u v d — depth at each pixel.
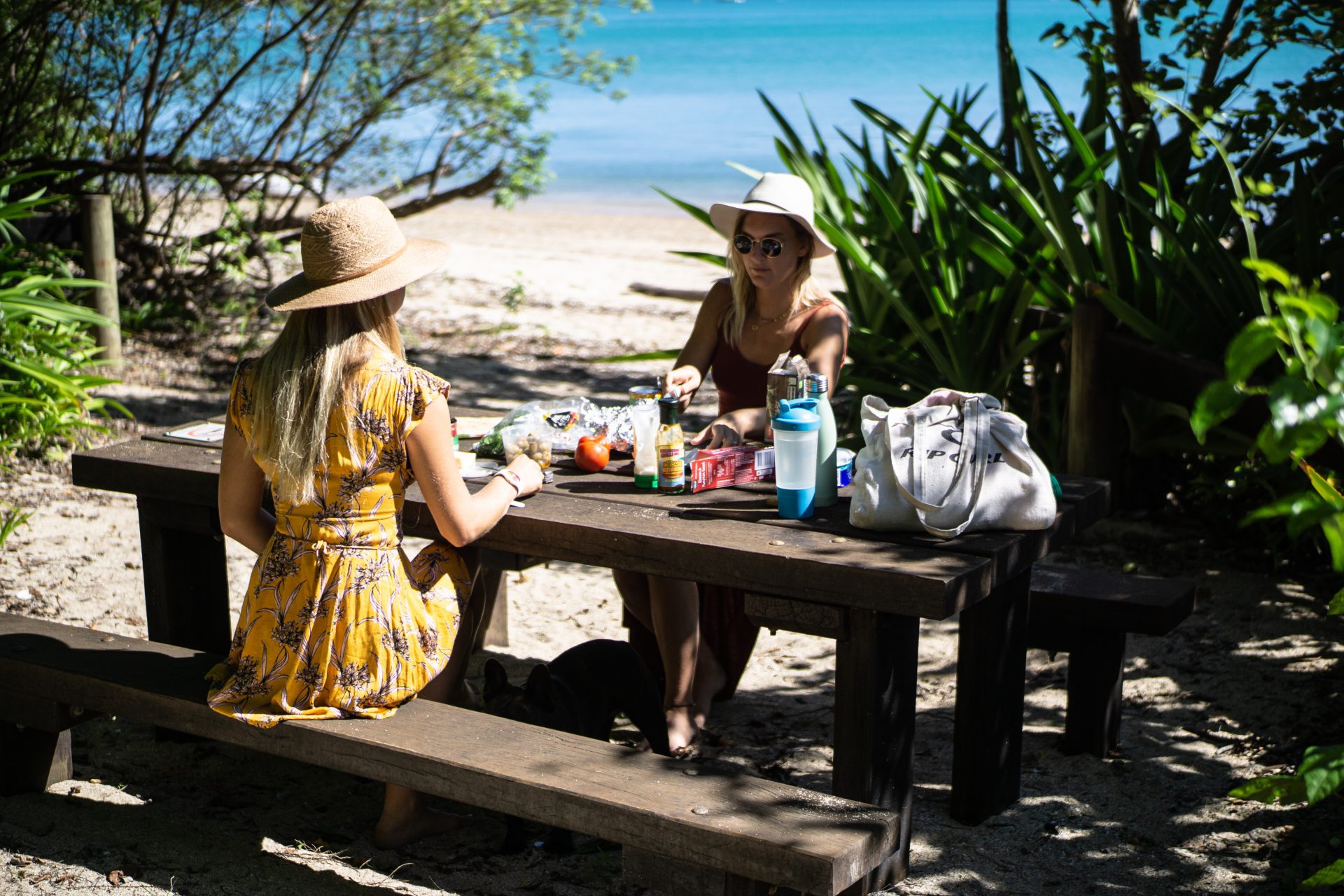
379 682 2.81
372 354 2.76
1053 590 3.59
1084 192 6.25
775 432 2.97
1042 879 2.99
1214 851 3.12
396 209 9.89
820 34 56.28
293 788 3.44
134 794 3.33
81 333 7.41
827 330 3.83
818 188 6.62
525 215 20.19
